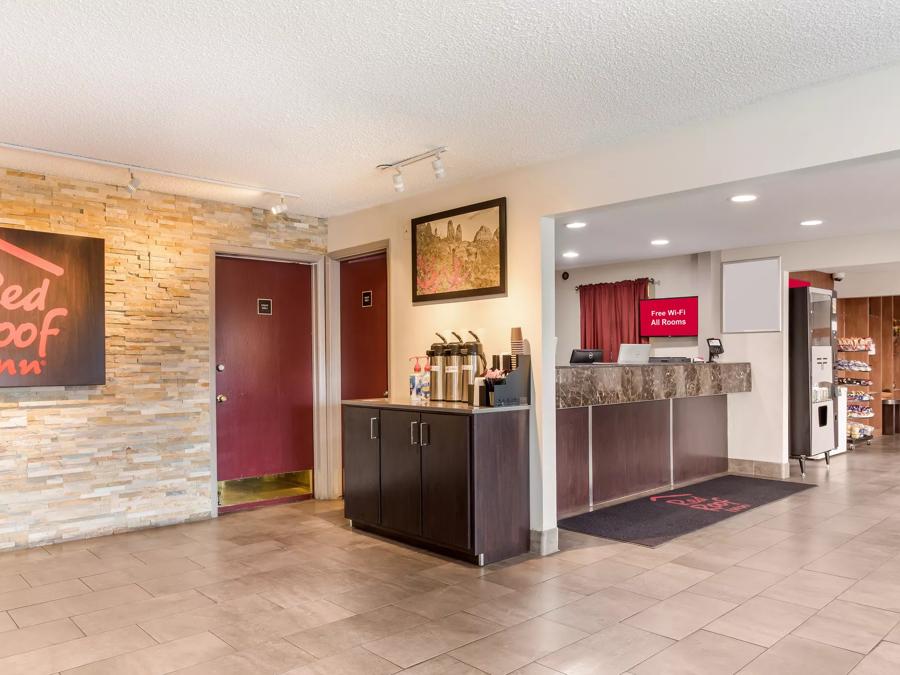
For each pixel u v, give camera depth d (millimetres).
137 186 4395
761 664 2689
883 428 10359
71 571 3926
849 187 4812
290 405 5879
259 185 4855
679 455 6398
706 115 3479
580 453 5340
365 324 5863
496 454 4074
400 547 4414
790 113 3207
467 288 4719
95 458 4688
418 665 2691
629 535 4648
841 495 5898
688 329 8484
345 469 4891
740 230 6520
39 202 4512
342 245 5879
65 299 4520
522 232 4398
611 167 3938
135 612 3285
